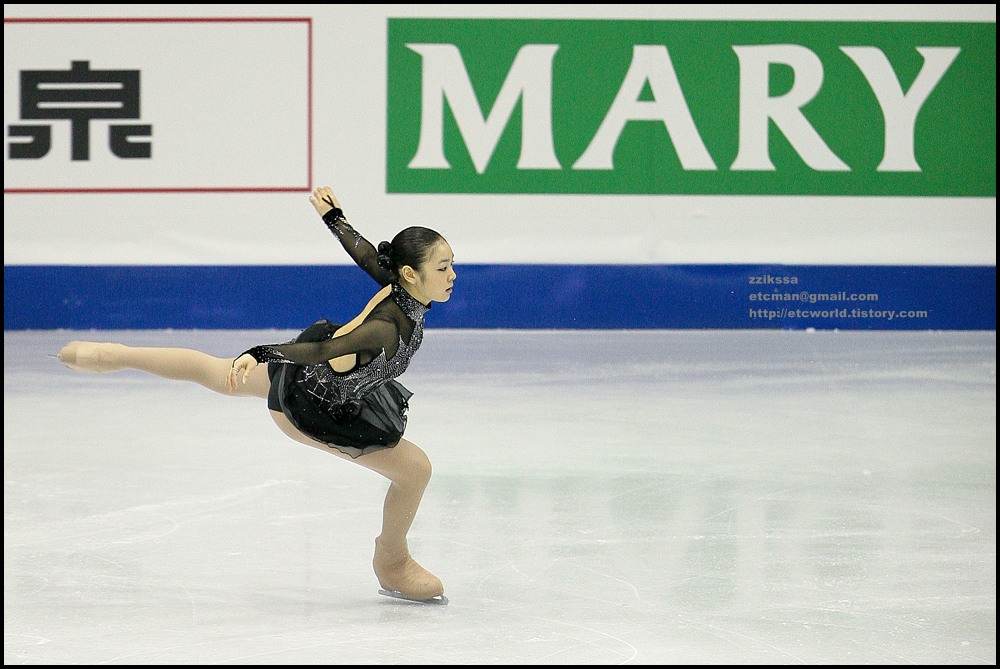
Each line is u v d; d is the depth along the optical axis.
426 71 39.78
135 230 40.00
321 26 39.62
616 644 11.09
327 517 16.25
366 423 12.08
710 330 40.31
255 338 38.12
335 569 13.86
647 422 23.41
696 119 39.78
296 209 40.06
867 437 21.92
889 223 39.97
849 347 35.69
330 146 39.94
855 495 17.47
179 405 25.67
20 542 14.84
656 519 16.12
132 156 39.75
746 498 17.31
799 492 17.69
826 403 25.72
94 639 11.20
